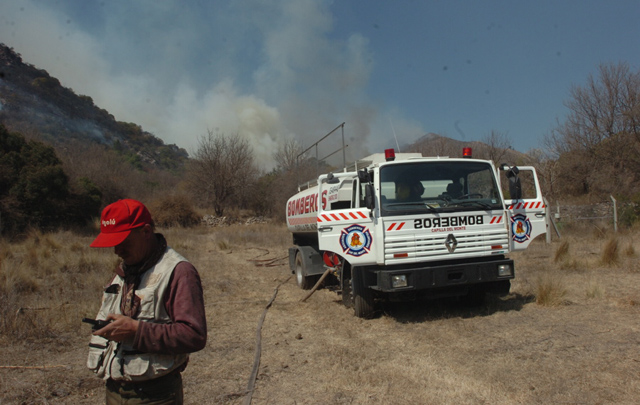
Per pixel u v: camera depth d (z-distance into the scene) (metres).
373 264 6.71
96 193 26.52
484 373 4.52
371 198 6.30
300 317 7.34
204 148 38.91
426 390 4.24
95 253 13.48
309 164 11.43
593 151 26.19
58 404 4.25
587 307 6.70
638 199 17.44
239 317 7.45
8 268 9.71
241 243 21.28
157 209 33.31
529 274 9.56
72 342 6.07
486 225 6.64
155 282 2.26
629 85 25.09
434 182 6.72
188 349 2.18
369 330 6.33
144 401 2.28
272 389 4.49
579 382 4.17
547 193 25.50
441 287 6.54
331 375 4.72
